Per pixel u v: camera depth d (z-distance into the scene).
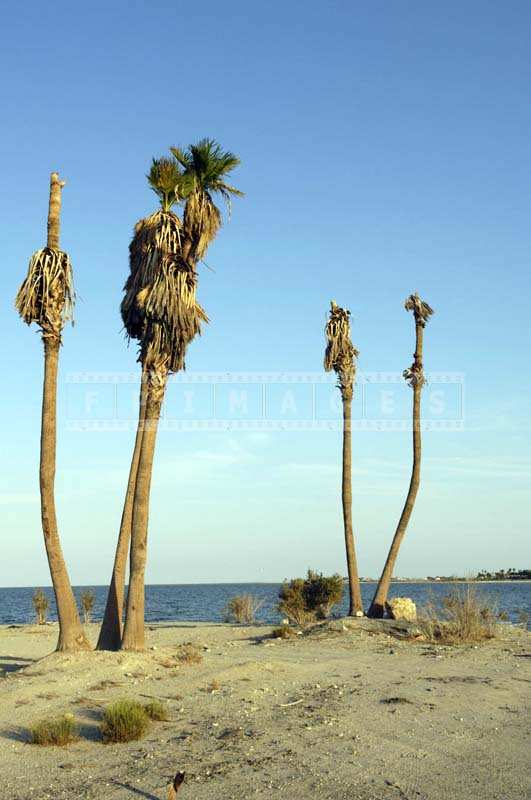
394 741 10.59
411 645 21.83
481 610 24.58
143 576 17.17
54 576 16.62
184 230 18.16
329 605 33.31
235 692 13.79
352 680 15.37
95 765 9.57
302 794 8.38
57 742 10.55
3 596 143.38
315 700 13.27
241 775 9.06
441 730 11.24
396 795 8.34
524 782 8.82
